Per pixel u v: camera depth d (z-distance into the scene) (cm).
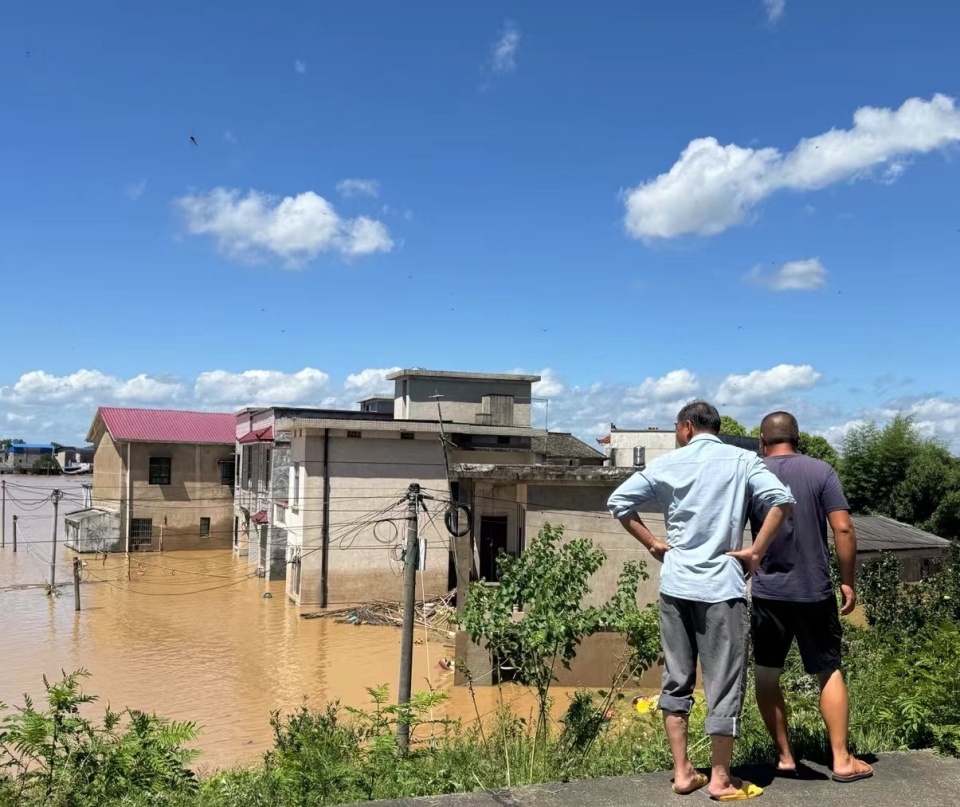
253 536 3969
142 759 586
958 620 1078
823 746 429
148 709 1723
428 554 3045
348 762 620
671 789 348
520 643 625
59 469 10956
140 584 3466
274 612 2881
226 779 611
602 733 599
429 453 3102
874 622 1143
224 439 4553
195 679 1994
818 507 378
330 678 2002
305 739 718
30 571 3775
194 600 3112
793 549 375
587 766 466
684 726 346
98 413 4538
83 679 1975
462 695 1625
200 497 4531
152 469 4431
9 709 1695
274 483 3500
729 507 338
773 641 378
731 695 330
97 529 4297
